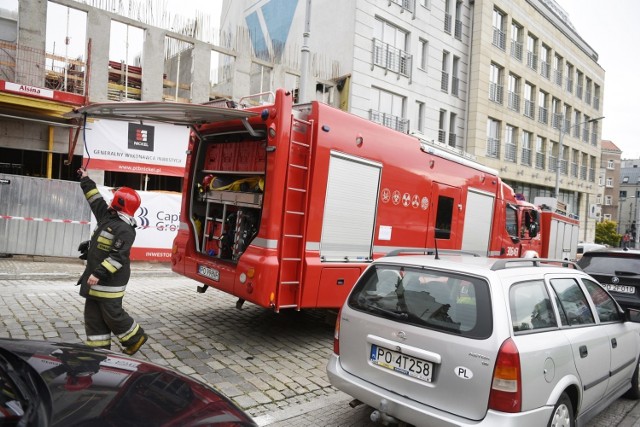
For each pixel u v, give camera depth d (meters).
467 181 8.46
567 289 3.98
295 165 5.45
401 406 3.23
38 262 9.88
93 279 4.12
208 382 4.55
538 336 3.26
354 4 19.16
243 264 5.43
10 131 11.45
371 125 6.35
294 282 5.45
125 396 2.20
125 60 13.41
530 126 29.73
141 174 13.31
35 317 6.05
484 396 2.92
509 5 26.86
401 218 6.87
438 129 23.66
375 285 3.86
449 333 3.17
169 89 15.86
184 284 9.30
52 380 2.22
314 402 4.30
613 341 4.22
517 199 11.37
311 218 5.54
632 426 4.33
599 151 40.00
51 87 12.31
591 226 39.44
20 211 10.02
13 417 1.80
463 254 4.79
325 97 19.31
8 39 11.66
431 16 22.73
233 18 27.22
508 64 27.23
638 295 7.18
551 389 3.18
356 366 3.66
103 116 5.78
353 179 6.04
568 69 34.50
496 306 3.12
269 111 5.37
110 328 4.36
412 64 21.72
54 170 13.47
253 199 5.77
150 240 11.27
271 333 6.38
